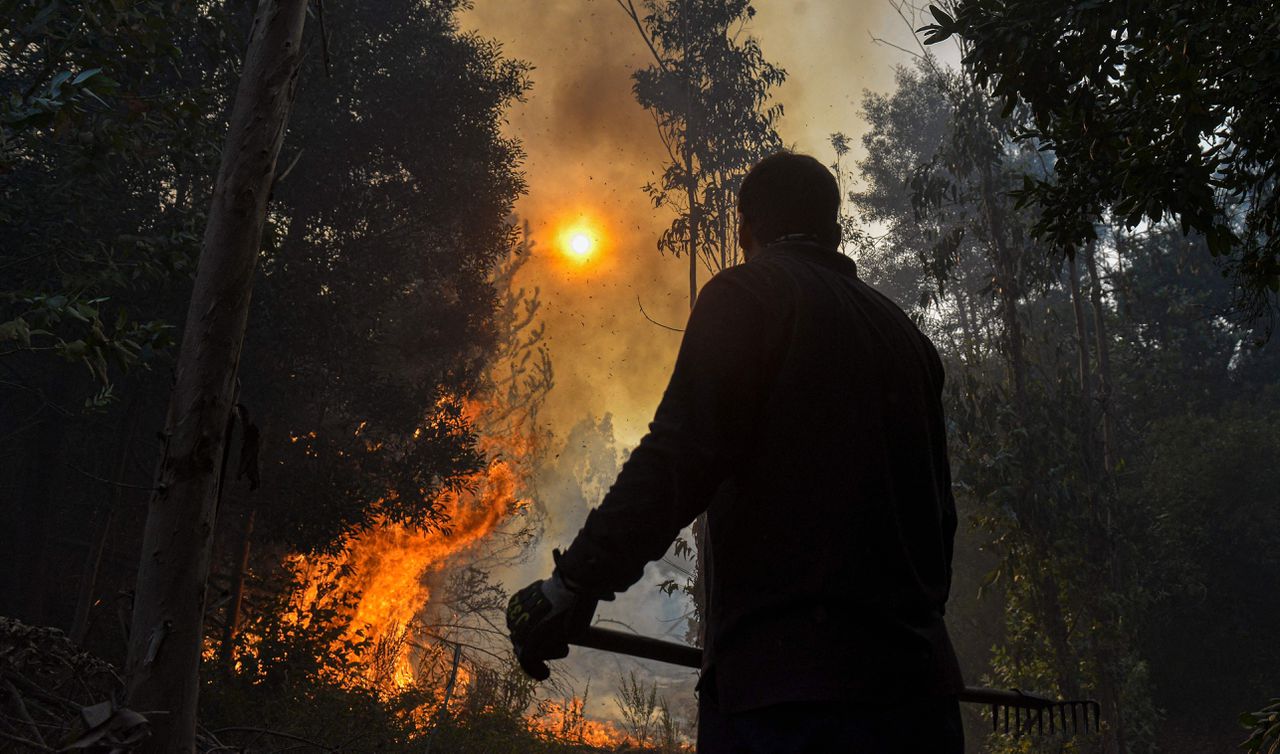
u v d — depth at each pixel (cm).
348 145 1482
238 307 316
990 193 1487
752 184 135
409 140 1509
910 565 105
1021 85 495
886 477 106
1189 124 419
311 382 1438
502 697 1047
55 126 500
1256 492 2111
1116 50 469
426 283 1788
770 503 104
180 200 1062
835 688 95
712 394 104
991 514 1409
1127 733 1384
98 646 1098
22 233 805
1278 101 416
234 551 1378
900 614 101
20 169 845
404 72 1527
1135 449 2333
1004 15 486
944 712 104
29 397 1234
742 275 116
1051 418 1420
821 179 134
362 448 1489
